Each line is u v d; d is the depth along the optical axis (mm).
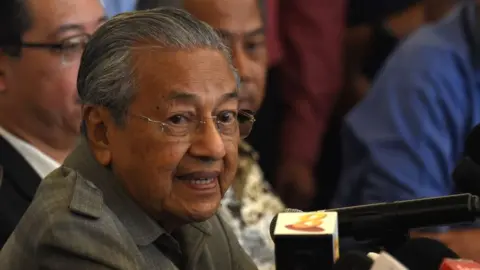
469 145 2895
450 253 2508
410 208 2672
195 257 3082
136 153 2855
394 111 5707
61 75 4594
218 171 2877
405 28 7363
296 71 7363
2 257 2904
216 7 5125
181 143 2826
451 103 5684
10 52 4586
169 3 5266
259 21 5270
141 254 2881
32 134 4645
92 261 2740
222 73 2875
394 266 2191
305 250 2357
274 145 7277
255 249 5016
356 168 5824
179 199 2861
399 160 5633
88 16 4645
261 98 5355
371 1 7465
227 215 4969
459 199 2631
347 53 7559
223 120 2908
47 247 2762
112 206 2908
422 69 5707
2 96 4633
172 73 2816
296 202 7281
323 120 7449
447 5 7191
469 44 5746
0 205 4184
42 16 4555
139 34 2854
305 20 7367
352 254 2326
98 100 2881
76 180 2902
